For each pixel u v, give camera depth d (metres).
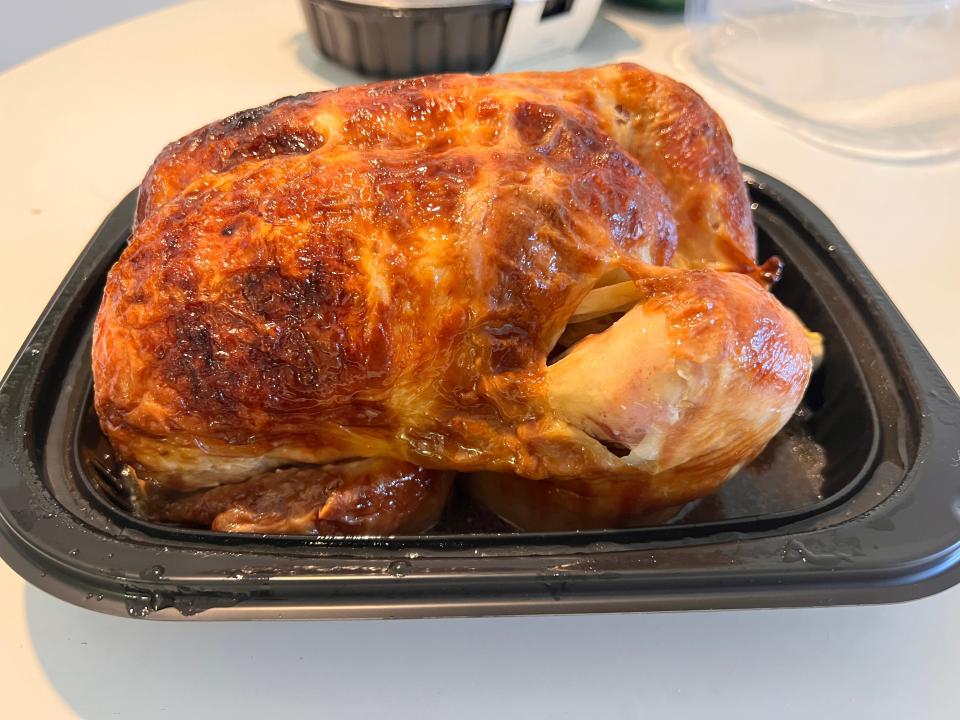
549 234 0.20
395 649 0.21
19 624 0.21
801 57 0.52
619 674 0.20
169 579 0.18
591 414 0.20
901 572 0.19
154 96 0.53
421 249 0.20
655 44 0.59
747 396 0.20
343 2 0.48
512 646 0.21
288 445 0.22
